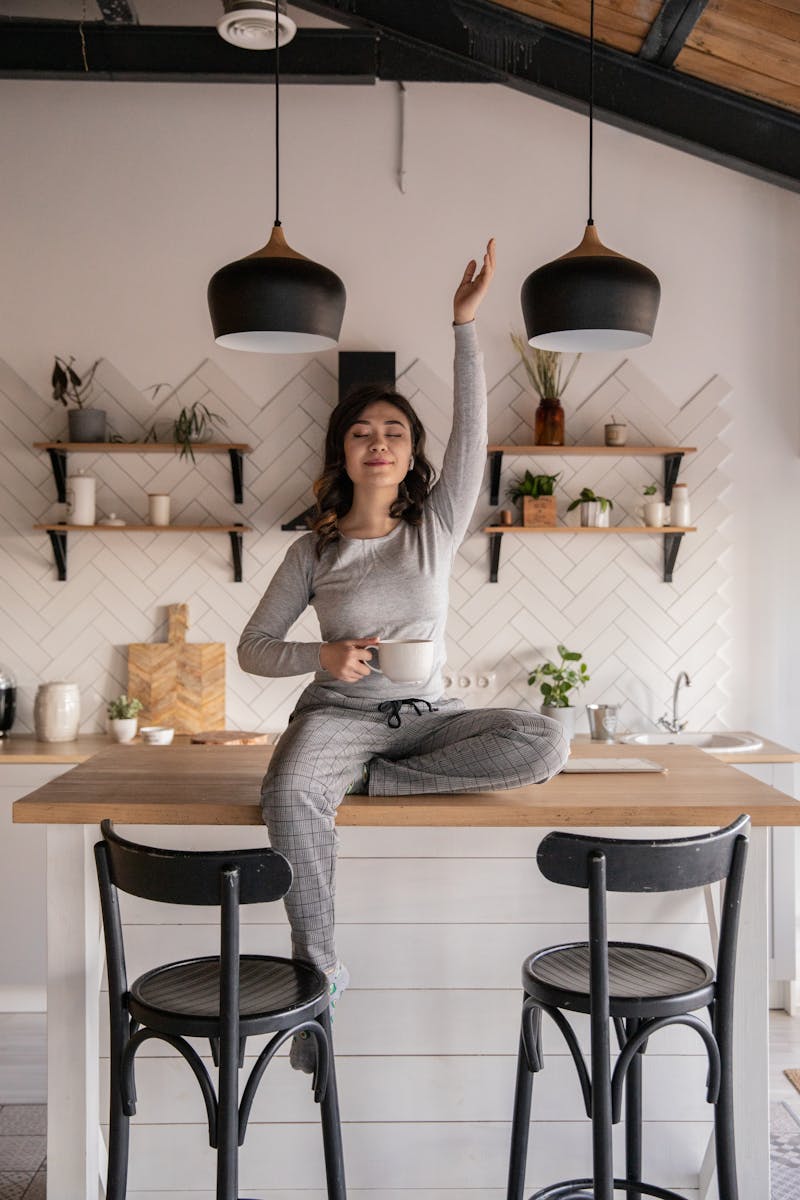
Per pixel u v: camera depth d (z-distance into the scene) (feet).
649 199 14.98
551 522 14.49
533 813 7.08
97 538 14.87
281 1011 6.18
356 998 7.97
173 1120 7.93
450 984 7.99
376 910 7.97
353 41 13.52
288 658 7.29
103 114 14.83
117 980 6.64
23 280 14.80
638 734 14.44
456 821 7.11
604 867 6.08
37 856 13.11
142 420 14.83
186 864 6.00
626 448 14.38
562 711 14.35
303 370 14.80
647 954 7.15
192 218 14.85
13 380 14.80
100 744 13.98
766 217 14.99
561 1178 8.02
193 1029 6.08
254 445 14.83
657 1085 8.05
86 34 13.47
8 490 14.83
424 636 7.56
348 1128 7.97
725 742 14.32
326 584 7.64
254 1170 7.94
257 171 14.85
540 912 7.99
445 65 13.73
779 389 15.05
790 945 13.20
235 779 7.95
